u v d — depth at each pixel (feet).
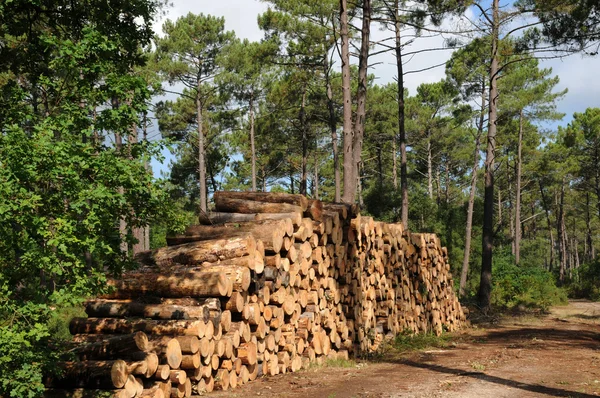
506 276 109.29
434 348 46.32
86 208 23.61
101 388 22.33
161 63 115.03
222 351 26.58
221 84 121.60
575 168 178.70
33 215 21.43
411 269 54.03
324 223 36.96
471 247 118.01
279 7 105.09
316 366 34.45
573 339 51.34
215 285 26.58
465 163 199.72
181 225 26.89
